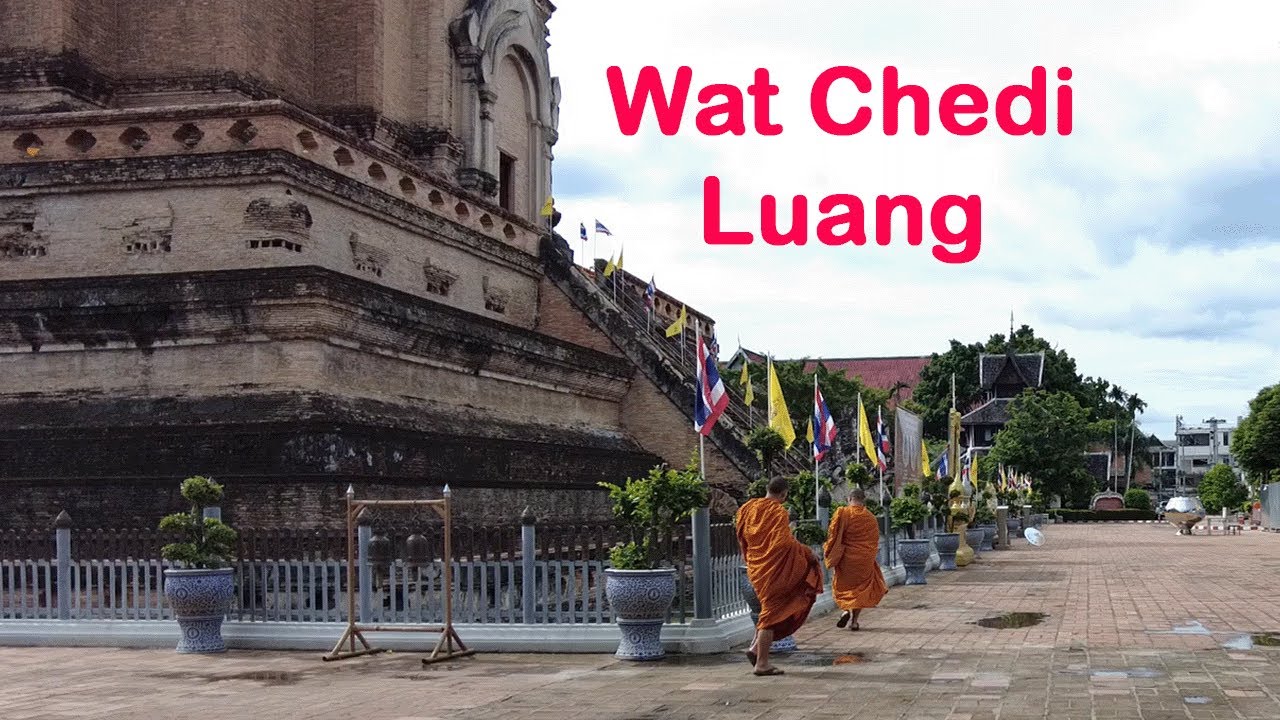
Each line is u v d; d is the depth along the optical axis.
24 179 26.30
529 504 26.42
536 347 30.52
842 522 18.97
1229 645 17.05
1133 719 11.50
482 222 34.31
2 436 23.70
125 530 18.50
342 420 23.03
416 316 25.73
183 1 31.84
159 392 23.97
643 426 36.09
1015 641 17.64
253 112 25.73
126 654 17.30
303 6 34.78
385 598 17.84
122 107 31.72
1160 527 85.69
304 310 23.16
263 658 16.77
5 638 18.34
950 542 36.12
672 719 11.90
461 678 14.81
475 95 37.88
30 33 29.84
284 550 17.98
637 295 46.41
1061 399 107.38
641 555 16.09
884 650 16.78
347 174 28.05
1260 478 97.62
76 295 24.09
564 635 16.86
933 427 121.88
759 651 14.61
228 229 25.59
